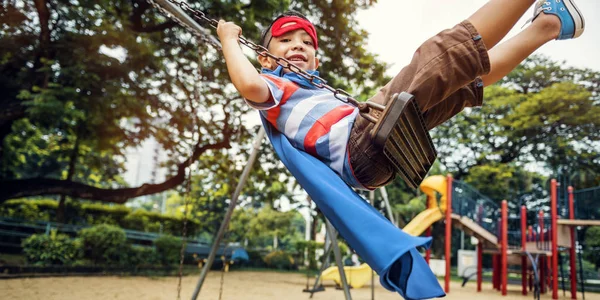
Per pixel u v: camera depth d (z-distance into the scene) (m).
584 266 19.45
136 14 10.40
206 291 8.56
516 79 20.34
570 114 17.31
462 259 19.83
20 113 9.69
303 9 11.05
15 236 12.98
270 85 1.33
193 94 10.95
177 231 16.69
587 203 10.52
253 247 21.78
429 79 1.21
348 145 1.29
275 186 18.20
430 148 1.39
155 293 7.68
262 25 10.38
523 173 20.28
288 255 19.88
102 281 9.20
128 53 9.40
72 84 9.39
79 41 9.00
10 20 9.29
